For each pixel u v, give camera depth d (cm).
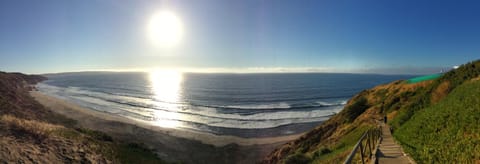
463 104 1263
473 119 1028
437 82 2289
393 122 2264
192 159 3612
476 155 832
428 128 1366
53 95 11675
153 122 6291
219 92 13275
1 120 2083
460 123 1103
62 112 6650
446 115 1304
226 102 9781
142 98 11362
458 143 984
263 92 13012
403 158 1175
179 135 4862
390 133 1944
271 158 3434
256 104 9181
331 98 10862
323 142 2889
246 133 5169
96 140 2520
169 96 11956
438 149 1074
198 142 4416
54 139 2077
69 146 2030
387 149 1377
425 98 2205
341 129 2983
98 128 5072
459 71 2072
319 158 1958
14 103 5306
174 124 6041
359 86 16525
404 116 2177
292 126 5738
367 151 1391
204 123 6094
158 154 3556
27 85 15250
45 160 1669
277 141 4503
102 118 6241
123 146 2898
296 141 3459
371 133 1524
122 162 2172
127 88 16425
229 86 16662
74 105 8494
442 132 1188
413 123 1691
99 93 13412
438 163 981
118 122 5812
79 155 1936
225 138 4709
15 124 2069
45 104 7800
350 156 712
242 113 7438
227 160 3653
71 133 2433
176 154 3759
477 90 1310
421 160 1089
